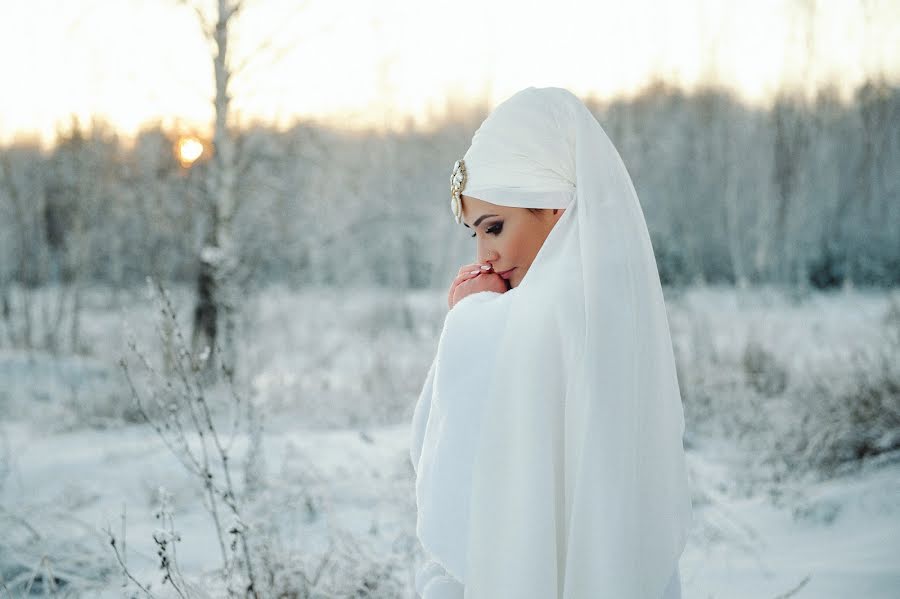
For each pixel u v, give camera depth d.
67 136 10.78
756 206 20.69
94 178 10.72
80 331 10.91
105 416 5.99
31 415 6.48
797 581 2.95
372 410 6.90
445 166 19.03
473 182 1.26
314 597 2.63
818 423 5.12
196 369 2.76
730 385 7.03
